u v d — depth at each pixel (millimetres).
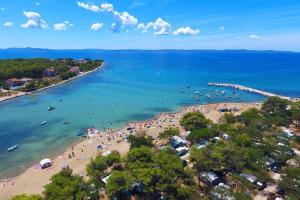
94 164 69688
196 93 185625
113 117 131250
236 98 172500
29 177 75000
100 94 182000
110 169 73000
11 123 122000
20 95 175375
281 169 72062
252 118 105562
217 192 56375
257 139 86000
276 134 91688
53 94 181625
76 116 132500
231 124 104062
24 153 91250
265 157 73750
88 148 94125
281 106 121625
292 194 58781
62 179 57688
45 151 92812
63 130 113125
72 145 97688
